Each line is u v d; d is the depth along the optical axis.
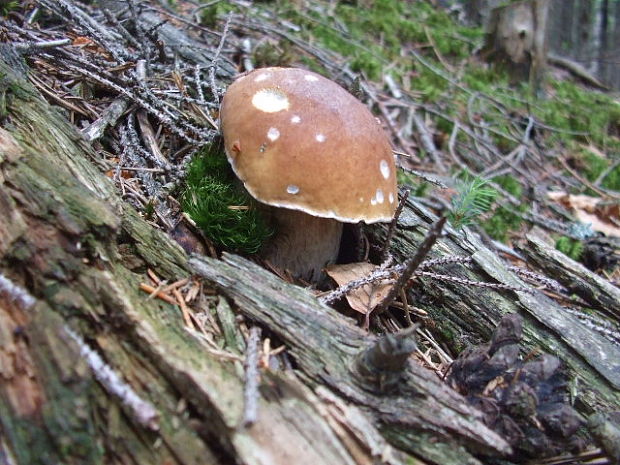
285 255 0.29
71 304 0.19
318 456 0.17
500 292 0.28
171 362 0.18
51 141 0.25
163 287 0.23
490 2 1.05
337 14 0.78
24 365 0.17
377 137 0.27
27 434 0.16
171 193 0.30
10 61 0.29
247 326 0.23
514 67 0.79
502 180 0.55
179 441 0.17
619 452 0.20
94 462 0.16
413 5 0.96
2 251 0.19
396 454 0.19
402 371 0.20
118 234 0.22
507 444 0.19
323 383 0.20
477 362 0.23
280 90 0.26
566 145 0.68
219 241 0.28
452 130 0.60
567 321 0.27
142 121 0.33
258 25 0.60
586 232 0.48
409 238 0.32
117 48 0.36
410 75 0.68
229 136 0.26
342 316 0.23
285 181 0.24
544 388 0.22
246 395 0.18
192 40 0.46
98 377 0.17
